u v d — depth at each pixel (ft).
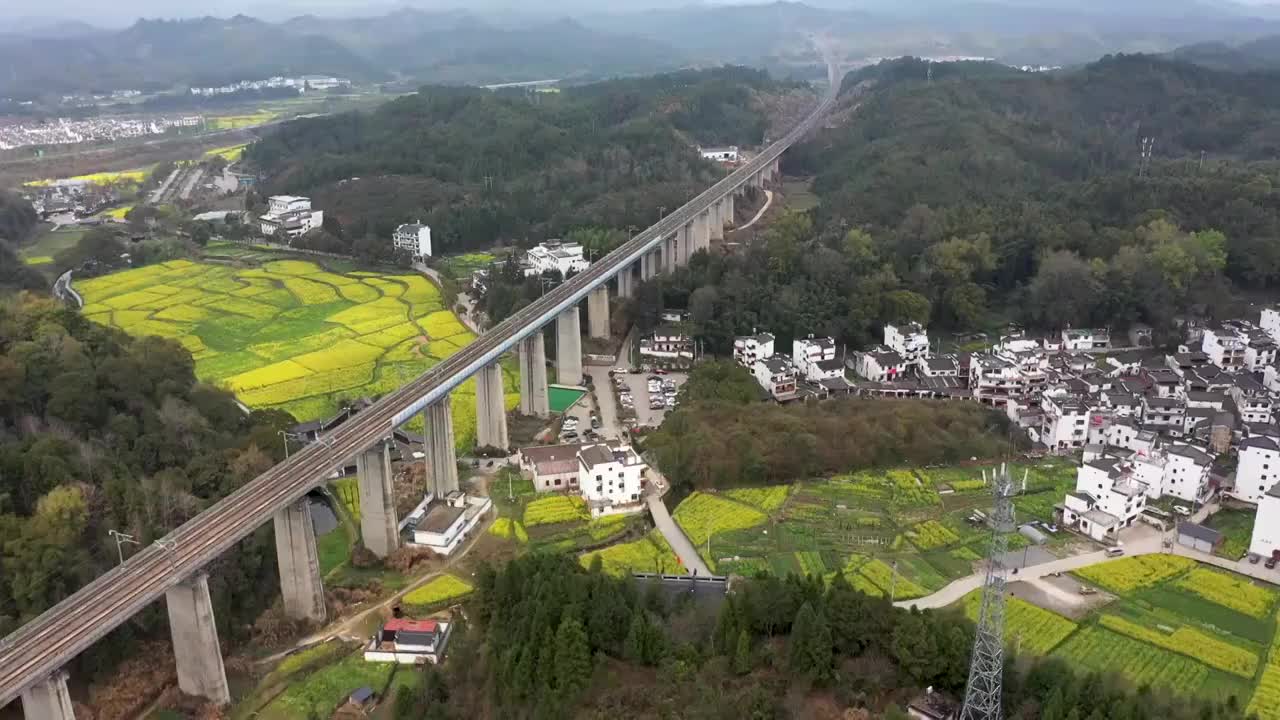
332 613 423.64
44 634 314.35
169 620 381.81
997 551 281.13
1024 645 372.99
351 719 354.13
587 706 316.19
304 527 407.23
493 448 589.32
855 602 333.42
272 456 508.53
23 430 479.82
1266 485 497.87
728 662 329.52
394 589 442.50
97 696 365.61
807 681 318.45
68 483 425.69
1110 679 326.65
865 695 313.73
